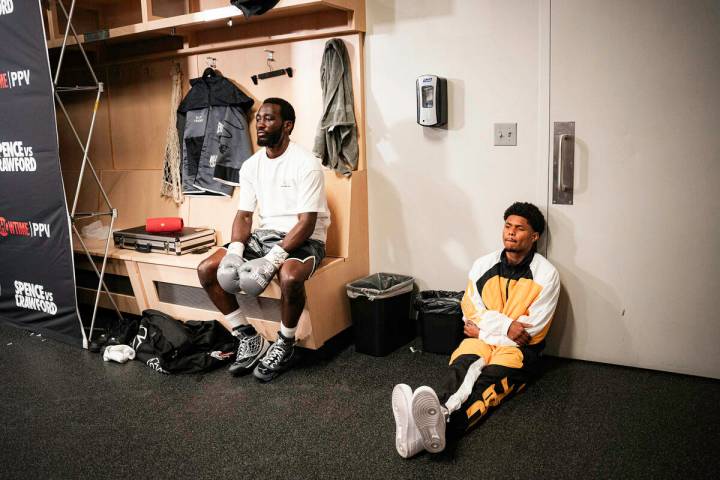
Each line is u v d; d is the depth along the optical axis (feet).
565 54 9.59
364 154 11.66
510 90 10.15
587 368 10.10
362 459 7.64
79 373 10.51
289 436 8.24
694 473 7.16
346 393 9.45
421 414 7.32
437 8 10.52
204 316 11.40
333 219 11.48
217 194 12.95
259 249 10.56
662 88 9.05
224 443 8.13
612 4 9.14
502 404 8.92
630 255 9.70
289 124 10.43
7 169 11.56
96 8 14.65
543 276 9.51
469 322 9.82
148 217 14.10
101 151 15.02
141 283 12.14
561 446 7.79
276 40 11.92
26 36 10.61
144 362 10.77
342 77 11.23
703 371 9.58
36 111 10.82
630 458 7.49
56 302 11.68
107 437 8.38
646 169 9.36
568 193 9.94
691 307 9.46
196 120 12.94
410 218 11.50
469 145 10.68
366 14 11.19
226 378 10.15
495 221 10.70
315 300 10.39
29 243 11.70
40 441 8.33
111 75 14.47
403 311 11.16
